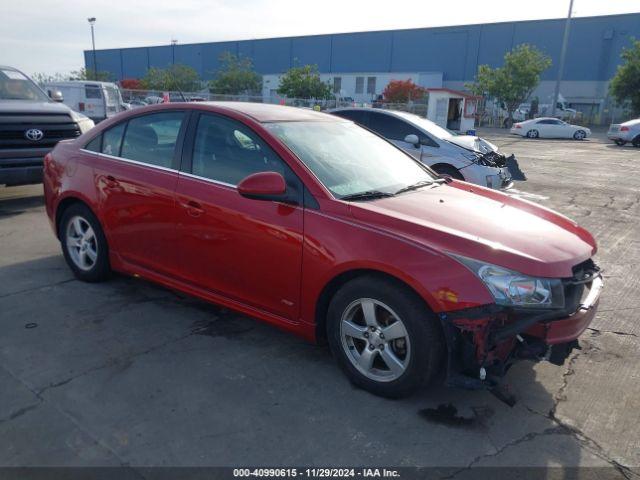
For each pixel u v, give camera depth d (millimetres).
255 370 3488
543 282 2891
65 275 5016
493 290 2822
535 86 41812
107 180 4387
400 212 3283
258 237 3477
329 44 62281
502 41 53219
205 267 3838
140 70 72938
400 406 3145
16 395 3100
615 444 2887
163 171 4059
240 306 3740
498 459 2734
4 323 3996
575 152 21453
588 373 3625
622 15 47219
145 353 3645
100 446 2703
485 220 3389
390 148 4512
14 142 7215
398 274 2949
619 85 38312
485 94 44062
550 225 3576
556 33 50500
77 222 4789
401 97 43125
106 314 4223
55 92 8852
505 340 2902
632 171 15117
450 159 8836
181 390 3223
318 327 3422
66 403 3043
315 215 3285
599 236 7512
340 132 4254
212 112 3955
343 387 3324
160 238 4070
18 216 7207
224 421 2943
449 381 2918
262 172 3377
